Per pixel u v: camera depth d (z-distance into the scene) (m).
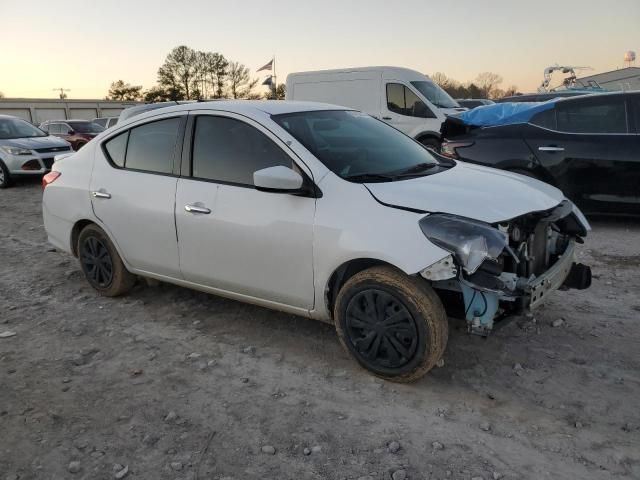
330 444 2.79
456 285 3.14
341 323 3.41
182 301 4.76
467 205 3.11
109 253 4.71
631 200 6.31
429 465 2.61
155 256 4.29
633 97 6.36
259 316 4.39
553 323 4.02
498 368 3.46
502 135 6.86
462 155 7.07
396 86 12.16
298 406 3.13
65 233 4.99
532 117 6.80
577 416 2.95
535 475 2.52
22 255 6.46
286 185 3.30
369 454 2.71
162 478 2.59
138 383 3.44
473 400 3.13
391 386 3.30
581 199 6.53
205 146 3.98
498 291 2.90
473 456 2.66
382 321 3.23
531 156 6.66
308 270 3.44
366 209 3.21
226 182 3.82
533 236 3.41
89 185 4.66
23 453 2.79
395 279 3.11
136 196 4.29
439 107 11.93
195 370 3.58
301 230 3.40
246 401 3.20
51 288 5.22
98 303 4.79
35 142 12.92
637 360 3.50
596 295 4.55
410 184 3.38
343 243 3.22
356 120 4.31
